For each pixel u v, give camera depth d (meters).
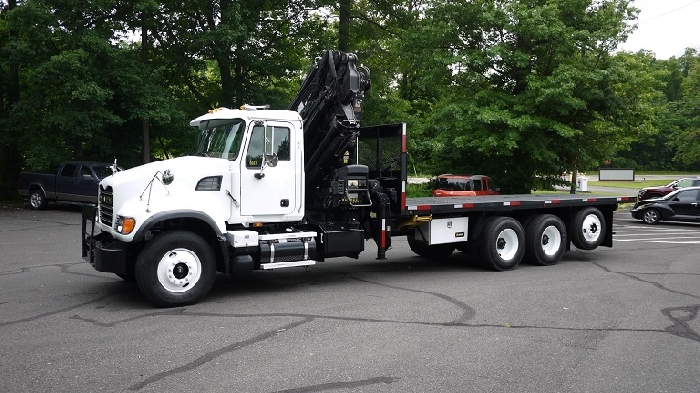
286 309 7.58
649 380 5.14
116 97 22.34
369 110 27.08
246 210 8.33
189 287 7.77
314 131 9.53
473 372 5.27
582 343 6.21
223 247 7.97
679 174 80.06
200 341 6.12
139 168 8.05
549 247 11.69
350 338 6.28
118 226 7.58
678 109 61.97
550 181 24.08
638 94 22.98
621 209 29.03
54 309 7.47
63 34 20.56
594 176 76.44
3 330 6.48
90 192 19.88
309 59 26.05
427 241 10.49
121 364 5.37
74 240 13.73
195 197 7.94
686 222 22.23
